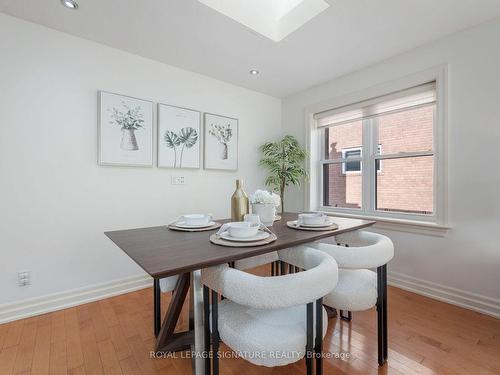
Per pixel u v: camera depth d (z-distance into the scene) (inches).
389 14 73.1
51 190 80.9
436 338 64.4
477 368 53.9
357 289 52.9
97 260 89.3
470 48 79.1
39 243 79.0
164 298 88.8
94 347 61.6
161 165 102.7
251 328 39.2
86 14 73.5
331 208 128.2
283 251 52.3
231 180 127.0
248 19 80.0
